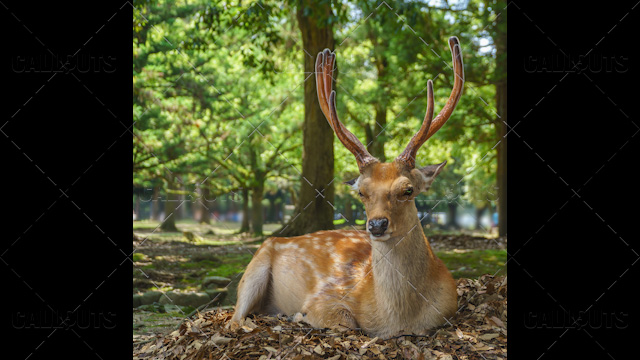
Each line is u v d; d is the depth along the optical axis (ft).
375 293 9.14
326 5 21.44
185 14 27.09
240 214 48.62
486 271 14.71
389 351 8.35
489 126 33.35
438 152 37.70
